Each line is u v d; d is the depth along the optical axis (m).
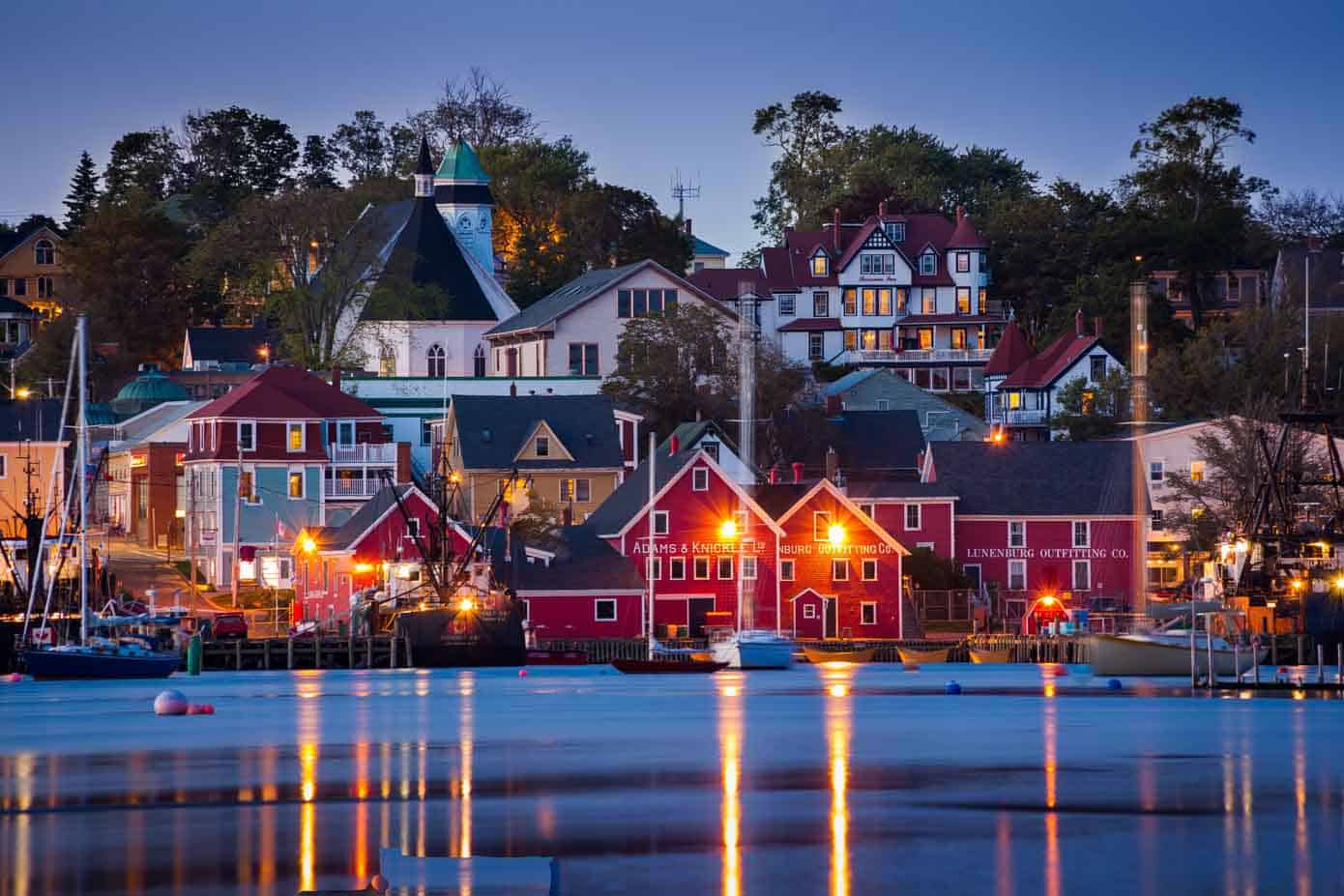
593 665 144.38
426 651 140.25
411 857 62.56
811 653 152.00
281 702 114.69
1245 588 143.75
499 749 88.69
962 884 59.06
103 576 157.00
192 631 143.50
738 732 96.19
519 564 155.62
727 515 161.38
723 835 66.00
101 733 96.12
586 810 70.88
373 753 87.06
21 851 63.47
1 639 137.12
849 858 62.41
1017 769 81.44
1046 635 154.75
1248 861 62.00
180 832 66.50
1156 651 129.38
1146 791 75.38
